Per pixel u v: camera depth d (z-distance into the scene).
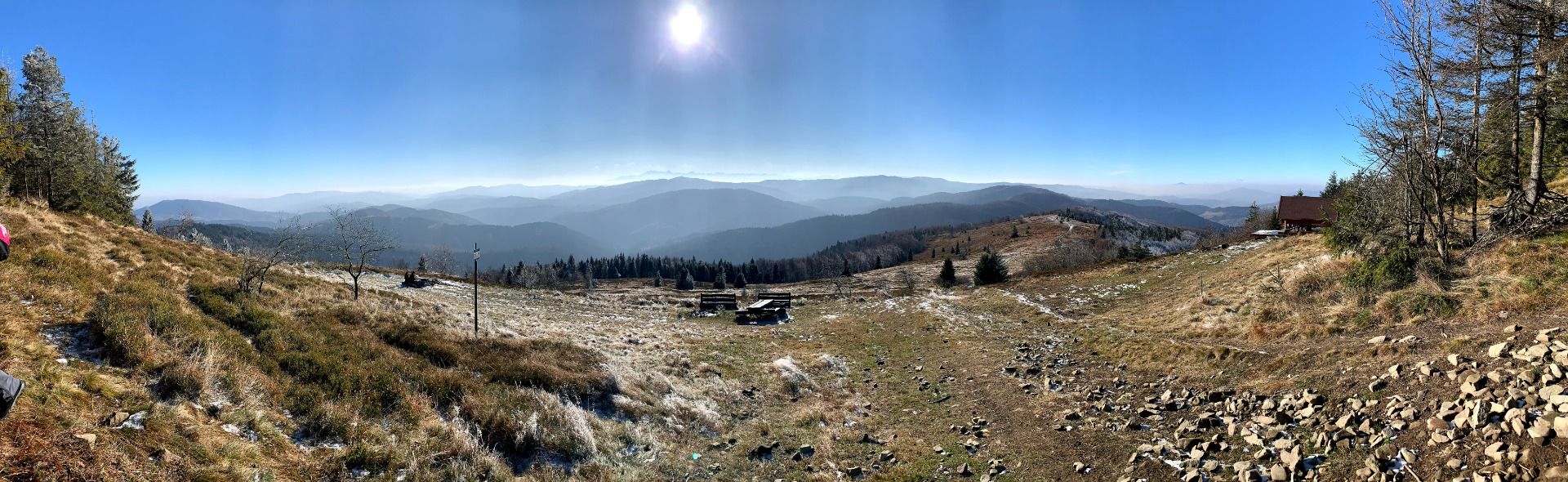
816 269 198.62
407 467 8.15
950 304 33.78
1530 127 21.22
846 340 26.02
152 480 5.48
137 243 18.05
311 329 12.91
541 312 31.78
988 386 15.69
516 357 14.64
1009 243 188.25
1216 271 29.38
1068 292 33.09
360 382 10.35
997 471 9.55
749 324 32.75
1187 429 9.55
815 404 14.62
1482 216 19.81
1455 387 7.37
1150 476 8.12
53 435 5.36
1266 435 8.22
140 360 8.14
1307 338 13.19
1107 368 15.87
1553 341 7.50
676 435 11.88
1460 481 5.64
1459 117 15.82
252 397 8.46
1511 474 5.43
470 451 9.08
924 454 10.78
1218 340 15.62
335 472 7.41
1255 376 11.49
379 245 20.75
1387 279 14.62
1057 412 12.26
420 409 10.20
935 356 20.97
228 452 6.66
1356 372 9.43
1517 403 6.30
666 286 145.38
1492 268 13.10
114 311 9.52
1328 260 20.00
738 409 14.30
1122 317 23.64
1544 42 13.73
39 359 7.25
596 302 41.09
